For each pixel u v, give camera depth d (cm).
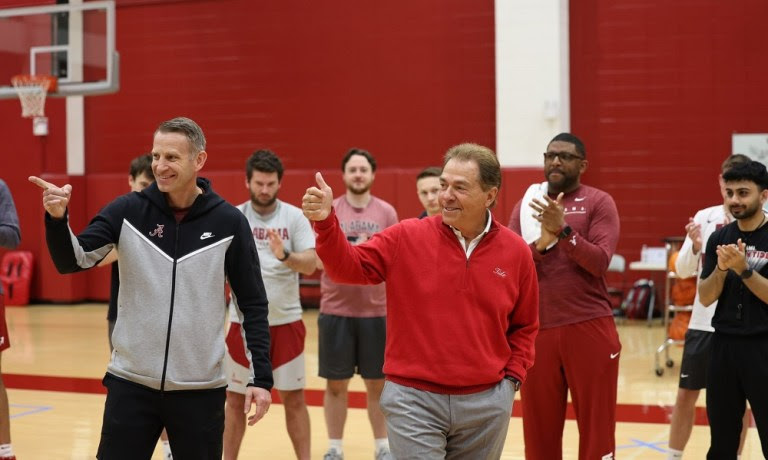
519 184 1188
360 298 550
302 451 505
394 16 1296
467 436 321
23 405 715
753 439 609
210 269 327
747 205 407
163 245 324
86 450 581
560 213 396
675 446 512
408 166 1297
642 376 827
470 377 312
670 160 1191
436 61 1280
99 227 319
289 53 1341
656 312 1192
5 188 502
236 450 490
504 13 1207
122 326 324
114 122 1426
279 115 1349
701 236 509
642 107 1198
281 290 495
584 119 1218
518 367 329
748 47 1162
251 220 504
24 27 1144
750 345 404
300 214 505
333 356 552
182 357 321
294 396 505
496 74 1223
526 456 439
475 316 316
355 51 1314
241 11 1359
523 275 331
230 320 491
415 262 318
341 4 1316
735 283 411
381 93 1305
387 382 322
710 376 421
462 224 319
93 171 1441
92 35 1124
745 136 1160
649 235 1200
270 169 495
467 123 1270
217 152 1377
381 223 596
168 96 1397
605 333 423
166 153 318
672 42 1186
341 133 1323
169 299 322
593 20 1209
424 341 313
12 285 1408
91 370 871
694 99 1182
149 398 323
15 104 1431
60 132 1434
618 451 577
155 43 1398
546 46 1191
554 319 424
